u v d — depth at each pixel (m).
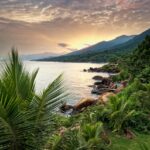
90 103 28.69
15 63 5.14
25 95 5.22
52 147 5.75
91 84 65.50
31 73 5.41
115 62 128.00
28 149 4.97
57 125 5.70
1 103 4.59
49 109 5.18
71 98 41.31
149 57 65.00
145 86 24.02
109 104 17.53
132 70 58.56
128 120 15.67
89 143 10.79
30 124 4.92
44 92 5.09
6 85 4.82
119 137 14.37
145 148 8.41
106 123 16.05
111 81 60.47
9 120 4.68
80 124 14.50
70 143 6.64
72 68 160.25
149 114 18.08
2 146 4.77
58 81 5.27
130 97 19.95
